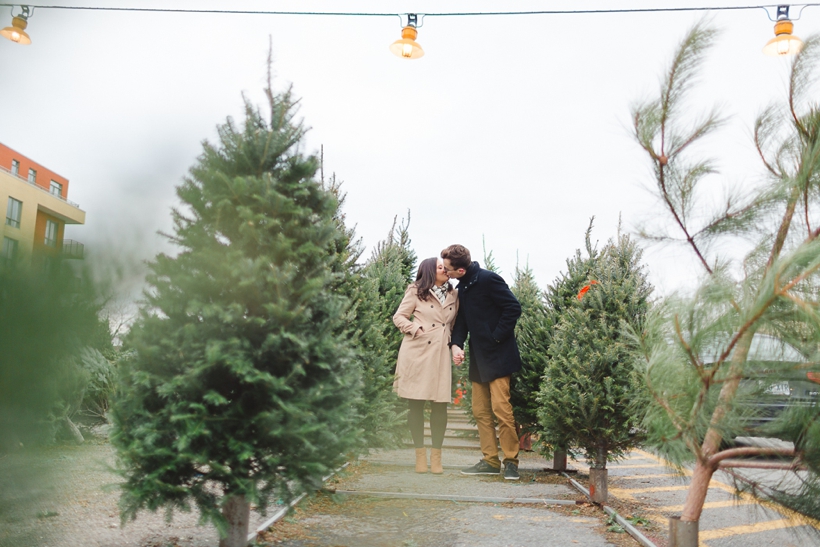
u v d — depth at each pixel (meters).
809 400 2.32
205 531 3.27
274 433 2.45
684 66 2.53
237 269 2.52
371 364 5.25
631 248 5.50
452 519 3.87
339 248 5.14
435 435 5.80
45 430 1.21
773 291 2.14
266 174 2.67
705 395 2.44
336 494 2.98
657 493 5.29
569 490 5.09
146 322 2.50
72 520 3.27
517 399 6.29
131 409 2.50
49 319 0.95
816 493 2.45
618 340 4.70
